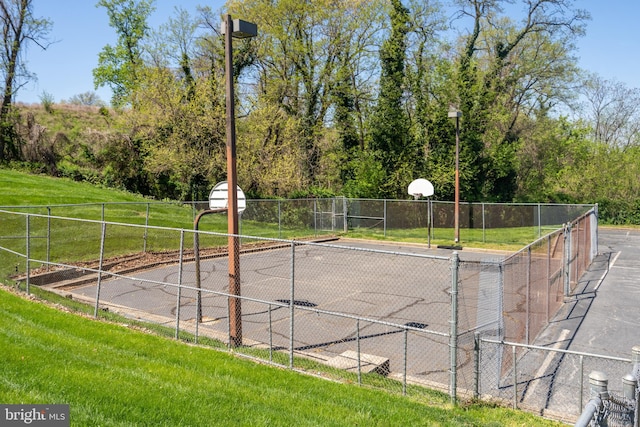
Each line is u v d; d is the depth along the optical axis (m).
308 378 6.74
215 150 27.73
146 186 33.03
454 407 6.15
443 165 31.80
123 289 13.23
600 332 10.37
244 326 10.05
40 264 14.41
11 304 8.97
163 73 27.42
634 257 21.34
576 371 8.03
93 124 37.44
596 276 16.83
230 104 8.41
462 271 17.05
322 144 34.91
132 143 32.31
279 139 30.02
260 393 5.79
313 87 34.44
